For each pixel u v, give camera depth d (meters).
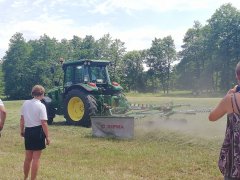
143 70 104.88
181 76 95.12
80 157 8.67
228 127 3.89
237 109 3.82
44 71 86.44
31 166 6.97
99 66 15.17
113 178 6.75
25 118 6.54
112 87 14.86
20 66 88.25
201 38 88.69
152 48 103.25
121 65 102.00
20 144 10.66
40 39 92.75
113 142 10.54
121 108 13.72
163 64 103.25
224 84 78.00
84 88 14.06
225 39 77.31
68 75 15.21
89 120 13.88
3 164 7.95
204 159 8.01
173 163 7.80
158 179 6.72
